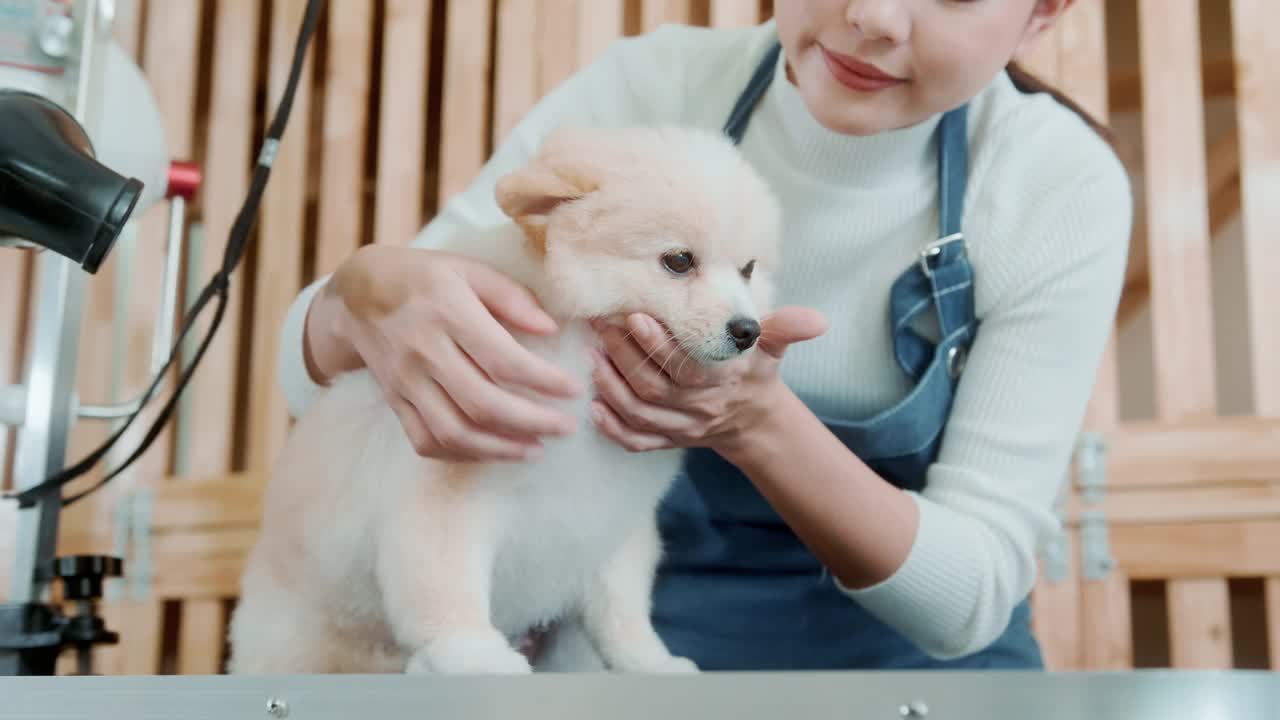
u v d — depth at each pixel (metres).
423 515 0.93
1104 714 0.53
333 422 1.07
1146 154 2.18
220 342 2.51
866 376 1.30
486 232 1.07
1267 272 2.09
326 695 0.53
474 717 0.53
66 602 1.20
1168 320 2.14
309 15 1.20
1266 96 2.13
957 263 1.24
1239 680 0.53
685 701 0.53
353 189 2.52
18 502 1.11
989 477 1.20
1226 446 2.05
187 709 0.54
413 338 0.91
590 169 0.99
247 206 1.19
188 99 2.61
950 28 1.04
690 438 1.00
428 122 2.76
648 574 1.09
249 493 2.40
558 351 0.97
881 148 1.23
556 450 0.97
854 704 0.54
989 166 1.27
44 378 1.15
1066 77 2.23
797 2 1.10
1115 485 2.09
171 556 2.43
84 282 1.19
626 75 1.42
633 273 0.96
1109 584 2.07
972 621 1.14
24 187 0.85
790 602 1.35
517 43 2.45
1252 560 2.01
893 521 1.10
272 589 1.08
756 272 1.08
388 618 0.98
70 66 1.11
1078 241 1.21
